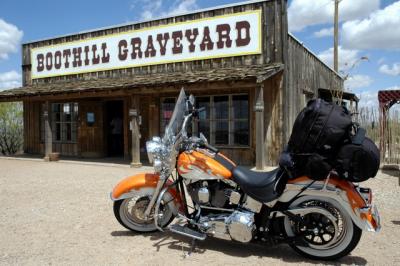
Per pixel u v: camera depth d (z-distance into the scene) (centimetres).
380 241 424
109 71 1358
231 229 366
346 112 356
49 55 1523
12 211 568
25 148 1608
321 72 1520
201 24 1139
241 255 384
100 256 384
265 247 407
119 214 444
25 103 1600
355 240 351
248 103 1068
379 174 905
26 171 1038
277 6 1027
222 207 386
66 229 476
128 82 1100
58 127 1505
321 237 366
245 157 1073
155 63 1238
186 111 407
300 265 357
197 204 396
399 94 1044
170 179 444
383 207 576
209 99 1134
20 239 438
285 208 366
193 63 1166
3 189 755
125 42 1307
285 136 1023
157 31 1230
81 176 922
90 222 506
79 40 1428
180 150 404
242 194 379
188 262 365
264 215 369
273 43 1036
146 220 437
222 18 1102
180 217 412
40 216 538
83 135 1380
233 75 902
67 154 1477
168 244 417
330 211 363
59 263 367
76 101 1441
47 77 1534
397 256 378
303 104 1244
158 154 409
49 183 824
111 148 1458
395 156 1031
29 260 375
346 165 335
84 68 1418
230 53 1093
